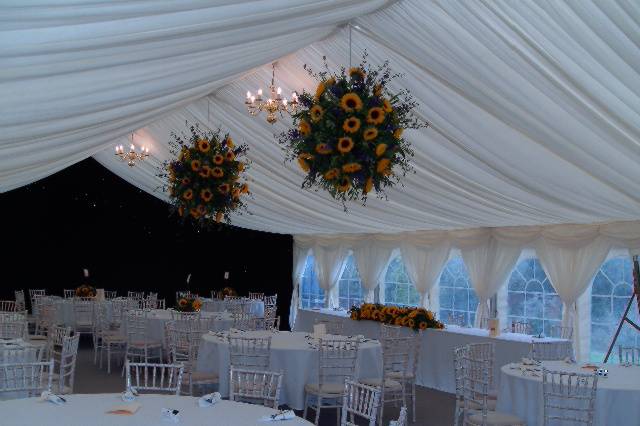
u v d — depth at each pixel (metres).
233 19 3.55
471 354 6.95
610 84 4.76
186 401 4.29
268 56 5.55
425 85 6.23
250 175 10.54
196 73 4.46
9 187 6.56
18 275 14.17
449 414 8.12
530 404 5.83
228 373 7.30
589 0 4.02
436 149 7.36
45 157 4.68
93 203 14.91
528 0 4.34
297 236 15.57
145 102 4.49
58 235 14.55
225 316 10.99
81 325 12.41
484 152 6.98
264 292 16.12
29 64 2.83
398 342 8.27
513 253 10.52
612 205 7.36
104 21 2.78
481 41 5.08
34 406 4.04
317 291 15.29
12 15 2.40
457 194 8.49
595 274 9.41
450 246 11.57
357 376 7.43
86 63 3.10
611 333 9.49
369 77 5.09
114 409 3.92
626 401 5.59
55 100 3.33
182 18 3.17
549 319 10.30
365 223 11.51
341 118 4.84
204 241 15.94
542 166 6.86
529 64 5.04
